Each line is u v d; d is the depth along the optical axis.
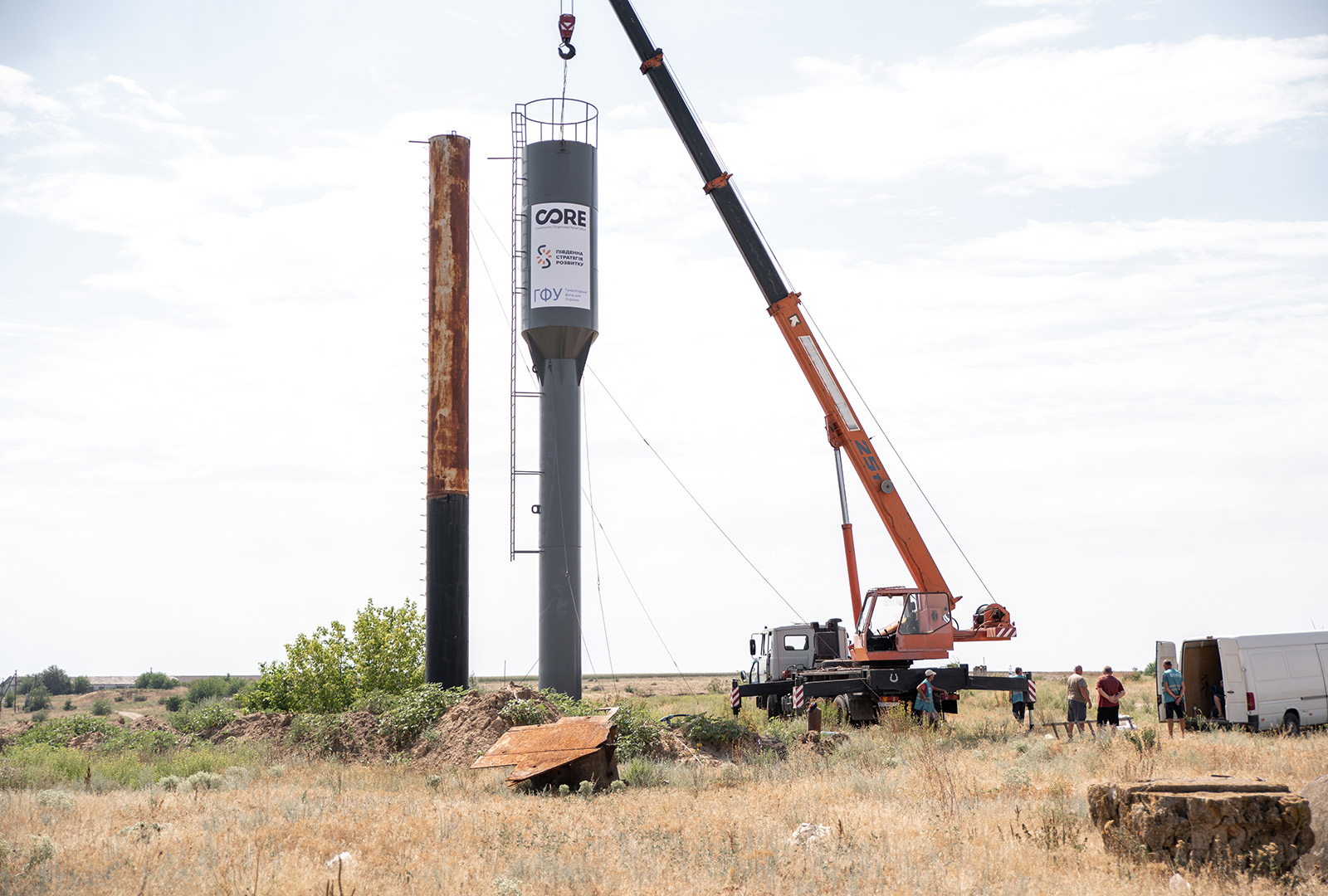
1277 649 23.86
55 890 8.80
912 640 27.56
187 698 64.31
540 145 32.78
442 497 28.70
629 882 9.15
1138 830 9.73
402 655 30.05
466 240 29.89
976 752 19.81
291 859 9.98
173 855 10.22
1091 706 32.81
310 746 23.03
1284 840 9.20
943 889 8.77
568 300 32.19
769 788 15.77
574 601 31.81
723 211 29.47
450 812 13.30
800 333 28.83
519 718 21.09
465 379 29.39
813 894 8.74
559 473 32.12
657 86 30.06
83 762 20.19
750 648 35.03
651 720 21.72
